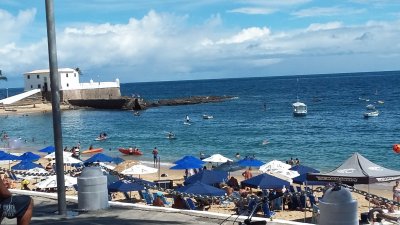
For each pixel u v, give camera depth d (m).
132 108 112.56
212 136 64.50
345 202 8.42
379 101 111.06
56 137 10.81
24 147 59.88
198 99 131.88
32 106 111.62
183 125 79.62
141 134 69.44
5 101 112.38
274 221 10.15
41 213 11.21
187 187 20.56
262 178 21.78
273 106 114.12
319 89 181.88
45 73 115.56
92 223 10.25
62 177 10.97
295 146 53.22
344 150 49.47
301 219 19.91
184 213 11.04
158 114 101.81
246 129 71.19
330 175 18.16
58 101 10.72
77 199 12.47
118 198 25.11
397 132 61.94
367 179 17.47
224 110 107.62
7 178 26.28
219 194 20.09
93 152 49.66
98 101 113.12
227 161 31.98
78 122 89.88
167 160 45.66
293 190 22.77
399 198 22.34
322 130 66.94
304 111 88.75
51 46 10.42
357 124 72.81
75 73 115.38
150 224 10.13
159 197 21.73
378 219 15.93
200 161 29.83
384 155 45.62
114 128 78.81
